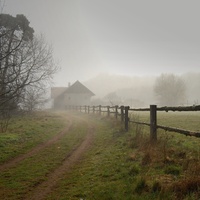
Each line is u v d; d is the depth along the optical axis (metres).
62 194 5.94
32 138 14.56
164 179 5.60
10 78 18.44
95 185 6.26
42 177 7.37
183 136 10.38
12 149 11.46
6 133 15.53
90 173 7.34
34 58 24.81
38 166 8.64
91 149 11.06
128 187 5.54
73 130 18.44
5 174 7.84
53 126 20.75
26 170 8.20
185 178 5.21
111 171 7.15
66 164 8.77
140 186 5.41
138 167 6.82
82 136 15.25
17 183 6.91
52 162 9.12
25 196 5.98
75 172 7.66
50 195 5.95
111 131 15.55
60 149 11.50
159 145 8.50
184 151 7.38
